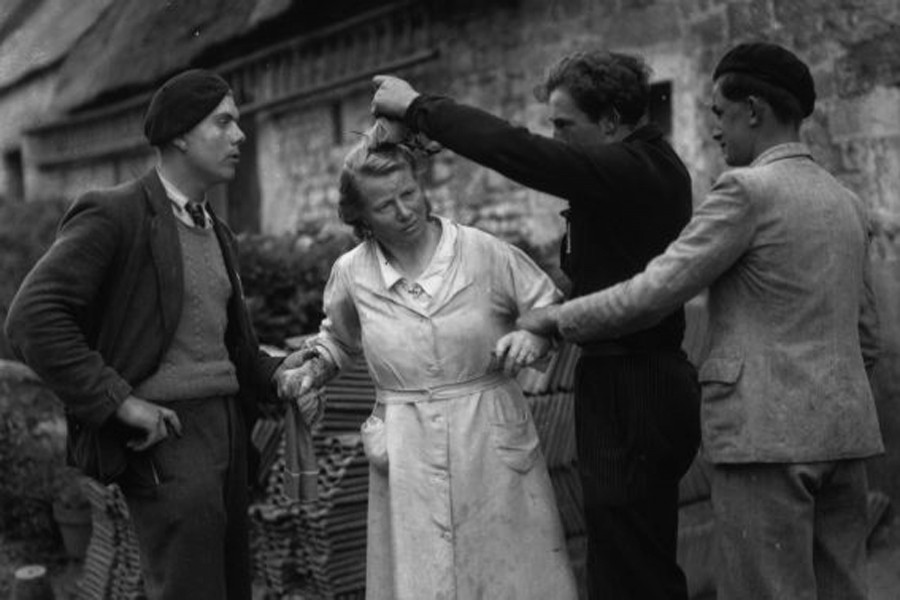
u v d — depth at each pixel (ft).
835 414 7.93
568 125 8.99
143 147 38.75
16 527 18.24
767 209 7.94
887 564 15.51
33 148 45.60
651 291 8.07
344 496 13.16
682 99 20.53
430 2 26.45
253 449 10.35
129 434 9.07
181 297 9.17
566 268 9.57
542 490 9.25
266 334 19.17
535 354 8.84
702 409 8.38
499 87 24.85
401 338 9.05
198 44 32.58
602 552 9.13
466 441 8.98
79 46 43.19
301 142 31.40
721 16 19.56
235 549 9.87
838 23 17.58
